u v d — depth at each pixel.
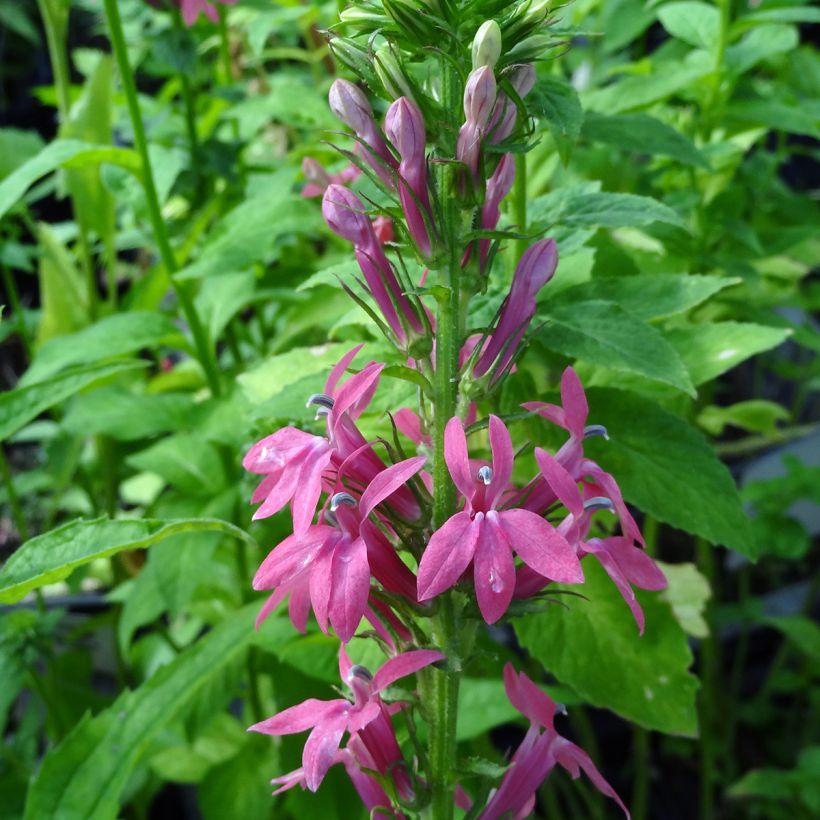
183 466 0.30
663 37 0.54
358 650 0.22
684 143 0.24
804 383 0.55
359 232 0.17
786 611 0.51
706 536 0.21
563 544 0.14
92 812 0.21
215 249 0.30
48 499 0.52
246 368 0.35
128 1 0.41
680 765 0.45
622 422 0.22
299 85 0.37
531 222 0.22
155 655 0.39
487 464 0.15
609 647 0.22
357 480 0.16
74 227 0.46
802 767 0.37
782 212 0.43
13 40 0.65
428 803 0.18
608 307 0.19
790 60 0.40
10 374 0.61
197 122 0.42
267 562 0.15
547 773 0.18
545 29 0.16
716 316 0.35
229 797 0.32
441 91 0.16
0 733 0.31
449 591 0.16
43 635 0.33
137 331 0.31
